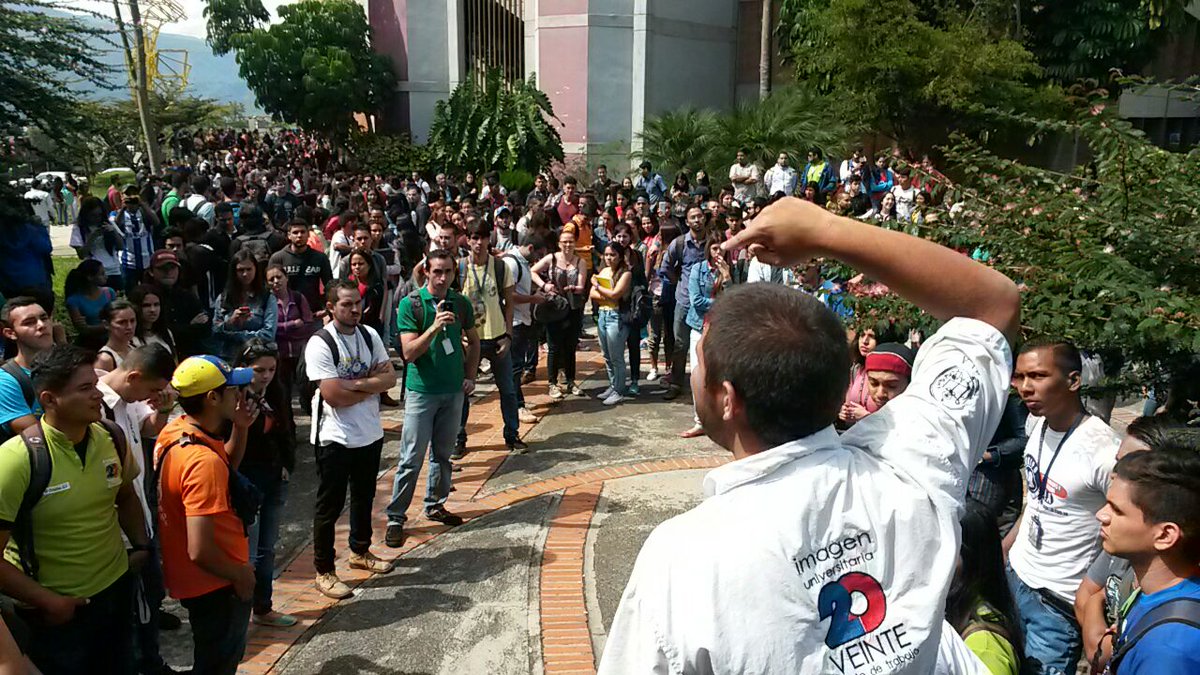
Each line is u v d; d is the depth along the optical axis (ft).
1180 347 9.46
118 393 14.03
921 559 4.11
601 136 86.02
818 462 4.16
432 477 20.81
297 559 19.38
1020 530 12.53
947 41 63.93
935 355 4.70
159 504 12.31
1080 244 10.52
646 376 33.88
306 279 28.94
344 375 17.22
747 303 4.37
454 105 82.94
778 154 67.77
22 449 11.34
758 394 4.14
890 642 3.97
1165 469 7.92
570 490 22.91
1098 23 67.21
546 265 30.42
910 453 4.33
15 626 10.66
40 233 31.60
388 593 17.78
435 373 19.61
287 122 100.58
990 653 6.53
